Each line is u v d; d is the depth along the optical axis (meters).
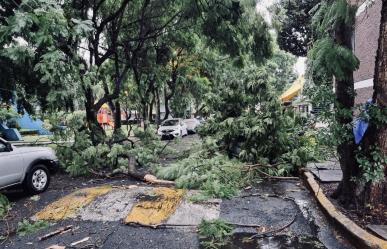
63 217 6.18
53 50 6.98
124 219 5.96
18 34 6.66
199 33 15.19
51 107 9.40
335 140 5.46
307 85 5.95
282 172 9.09
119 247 4.86
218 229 5.34
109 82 17.12
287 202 6.91
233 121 10.79
